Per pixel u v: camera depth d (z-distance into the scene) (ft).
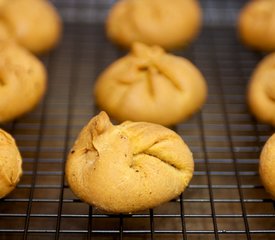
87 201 1.02
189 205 1.13
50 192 1.16
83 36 1.60
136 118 1.21
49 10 1.50
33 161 1.23
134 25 1.43
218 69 1.48
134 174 1.00
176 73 1.23
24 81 1.22
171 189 1.03
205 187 1.14
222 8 1.71
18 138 1.29
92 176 1.00
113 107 1.23
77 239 1.07
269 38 1.43
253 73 1.38
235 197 1.16
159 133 1.06
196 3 1.57
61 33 1.58
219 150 1.26
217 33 1.61
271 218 1.10
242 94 1.41
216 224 1.06
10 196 1.14
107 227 1.09
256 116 1.27
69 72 1.48
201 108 1.35
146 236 1.07
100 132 1.03
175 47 1.48
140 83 1.23
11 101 1.20
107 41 1.58
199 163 1.23
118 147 1.01
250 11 1.47
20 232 1.05
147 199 1.00
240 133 1.30
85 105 1.38
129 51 1.49
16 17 1.41
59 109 1.37
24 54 1.28
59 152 1.26
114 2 1.74
